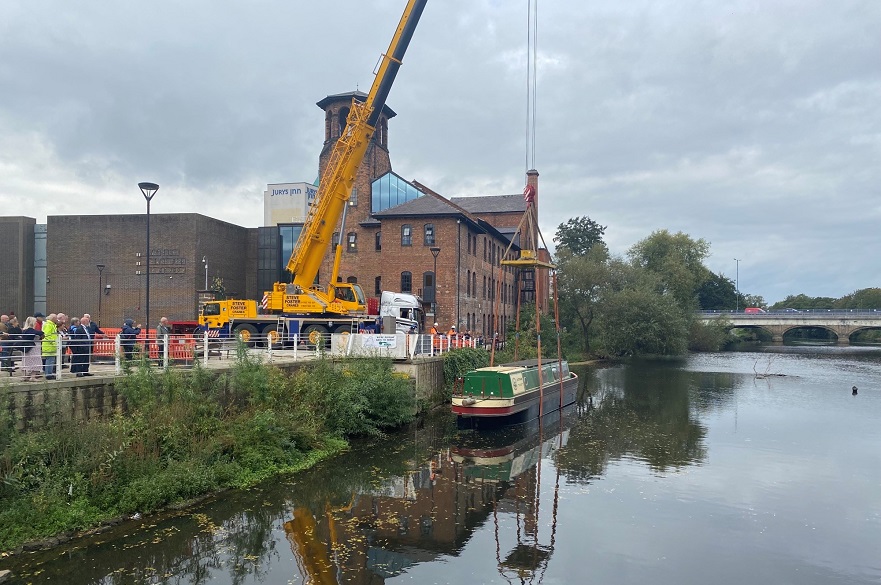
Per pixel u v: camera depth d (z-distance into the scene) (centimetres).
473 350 2905
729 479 1499
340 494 1321
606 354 5641
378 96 2498
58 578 879
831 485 1454
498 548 1048
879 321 7950
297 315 2719
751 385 3469
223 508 1192
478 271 4634
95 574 897
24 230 4550
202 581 891
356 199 4300
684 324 5906
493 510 1250
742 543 1088
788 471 1580
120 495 1112
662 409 2614
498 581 920
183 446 1296
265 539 1056
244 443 1424
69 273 4559
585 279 5588
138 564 934
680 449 1831
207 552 991
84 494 1070
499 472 1550
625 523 1183
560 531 1133
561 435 2039
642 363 5028
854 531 1151
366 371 1975
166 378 1366
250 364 1598
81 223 4550
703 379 3784
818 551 1055
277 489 1328
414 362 2219
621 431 2116
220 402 1496
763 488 1427
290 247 5050
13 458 1023
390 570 951
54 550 963
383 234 4091
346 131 2616
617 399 2920
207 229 4603
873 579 945
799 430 2141
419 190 4606
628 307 5506
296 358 1967
